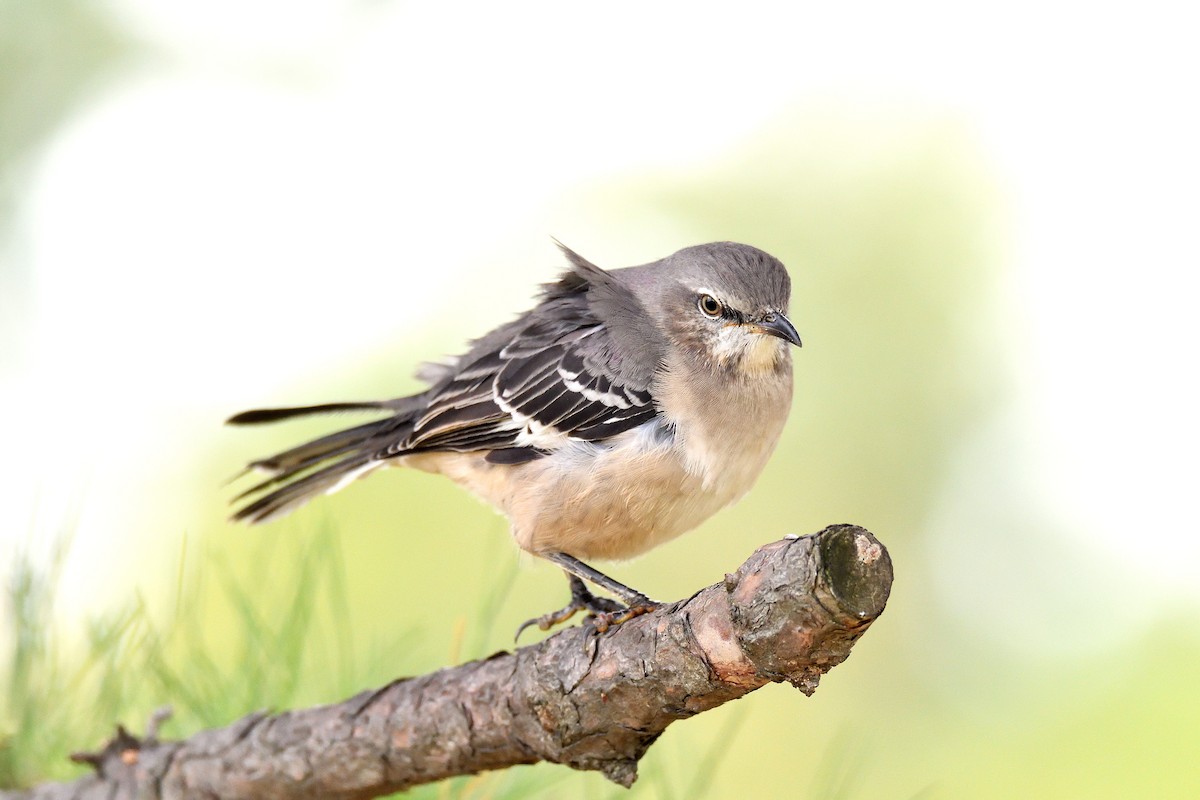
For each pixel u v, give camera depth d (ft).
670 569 40.40
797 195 42.29
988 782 36.11
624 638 20.94
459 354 35.76
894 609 39.50
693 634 19.74
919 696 38.45
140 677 24.21
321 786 23.62
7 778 24.13
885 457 40.37
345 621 24.61
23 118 41.24
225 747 23.72
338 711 23.43
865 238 41.37
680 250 33.32
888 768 36.88
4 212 40.73
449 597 37.22
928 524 40.06
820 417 40.57
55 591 23.16
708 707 20.74
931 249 41.14
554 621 27.91
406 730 22.85
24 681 23.04
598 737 21.71
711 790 32.24
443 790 24.73
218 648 26.66
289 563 33.71
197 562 25.68
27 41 41.04
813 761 37.06
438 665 28.55
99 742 24.54
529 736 22.11
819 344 40.86
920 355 40.68
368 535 38.09
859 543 17.97
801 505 40.34
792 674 19.16
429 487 39.09
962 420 40.45
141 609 23.24
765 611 18.44
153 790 23.79
